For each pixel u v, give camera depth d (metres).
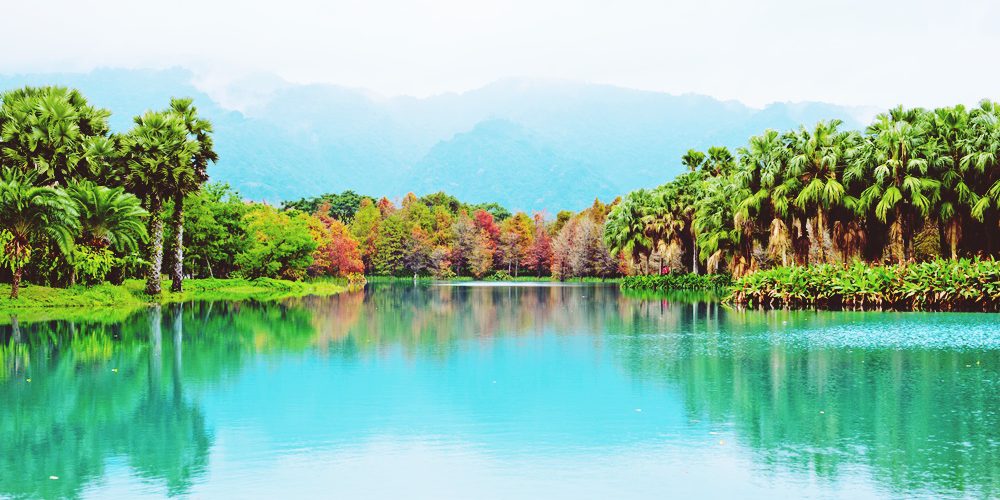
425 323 36.78
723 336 29.86
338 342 27.94
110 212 49.06
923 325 33.78
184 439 13.64
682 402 16.72
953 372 20.52
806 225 57.03
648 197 95.00
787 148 56.06
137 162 52.38
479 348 26.20
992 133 47.94
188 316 40.31
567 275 143.75
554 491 10.87
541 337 29.69
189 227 71.25
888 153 51.09
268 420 15.02
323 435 13.90
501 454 12.70
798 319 37.84
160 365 22.08
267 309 46.75
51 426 14.68
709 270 73.56
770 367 21.58
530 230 174.75
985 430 14.12
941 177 50.31
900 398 17.06
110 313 42.06
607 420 15.01
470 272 160.25
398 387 18.50
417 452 12.80
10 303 43.91
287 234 84.75
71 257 46.50
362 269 120.56
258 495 10.73
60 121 46.88
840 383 18.97
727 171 81.75
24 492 10.87
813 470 11.77
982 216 48.53
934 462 12.15
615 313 43.97
